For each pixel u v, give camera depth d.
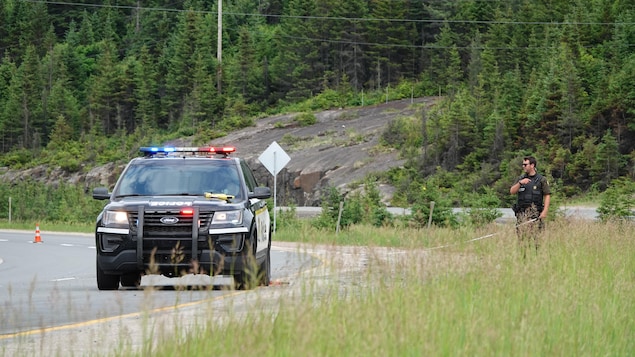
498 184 198.25
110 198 50.19
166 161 52.09
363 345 23.47
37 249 104.69
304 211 185.38
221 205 47.66
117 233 47.25
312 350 22.55
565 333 28.06
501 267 38.94
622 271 43.69
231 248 47.00
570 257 47.44
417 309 27.89
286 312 26.83
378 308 27.30
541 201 58.62
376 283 36.69
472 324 26.66
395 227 110.44
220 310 35.00
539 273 39.16
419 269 36.78
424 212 110.81
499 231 58.75
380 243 98.88
